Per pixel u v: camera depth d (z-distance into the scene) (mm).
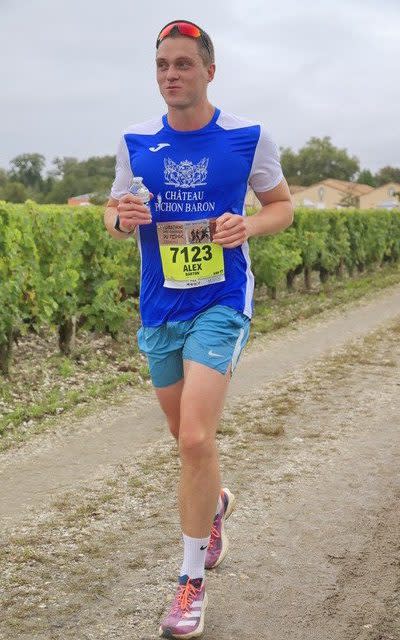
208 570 3551
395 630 3061
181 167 3014
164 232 3076
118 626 3082
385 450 5402
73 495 4555
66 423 6113
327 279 16922
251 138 3066
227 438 5727
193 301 3062
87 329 9375
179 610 2977
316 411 6484
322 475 4895
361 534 3975
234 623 3105
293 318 12023
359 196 101812
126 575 3518
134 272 10344
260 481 4793
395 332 10734
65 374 7781
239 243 2982
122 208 2971
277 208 3207
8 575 3518
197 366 2980
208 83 3045
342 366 8367
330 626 3090
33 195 113312
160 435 5785
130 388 7281
